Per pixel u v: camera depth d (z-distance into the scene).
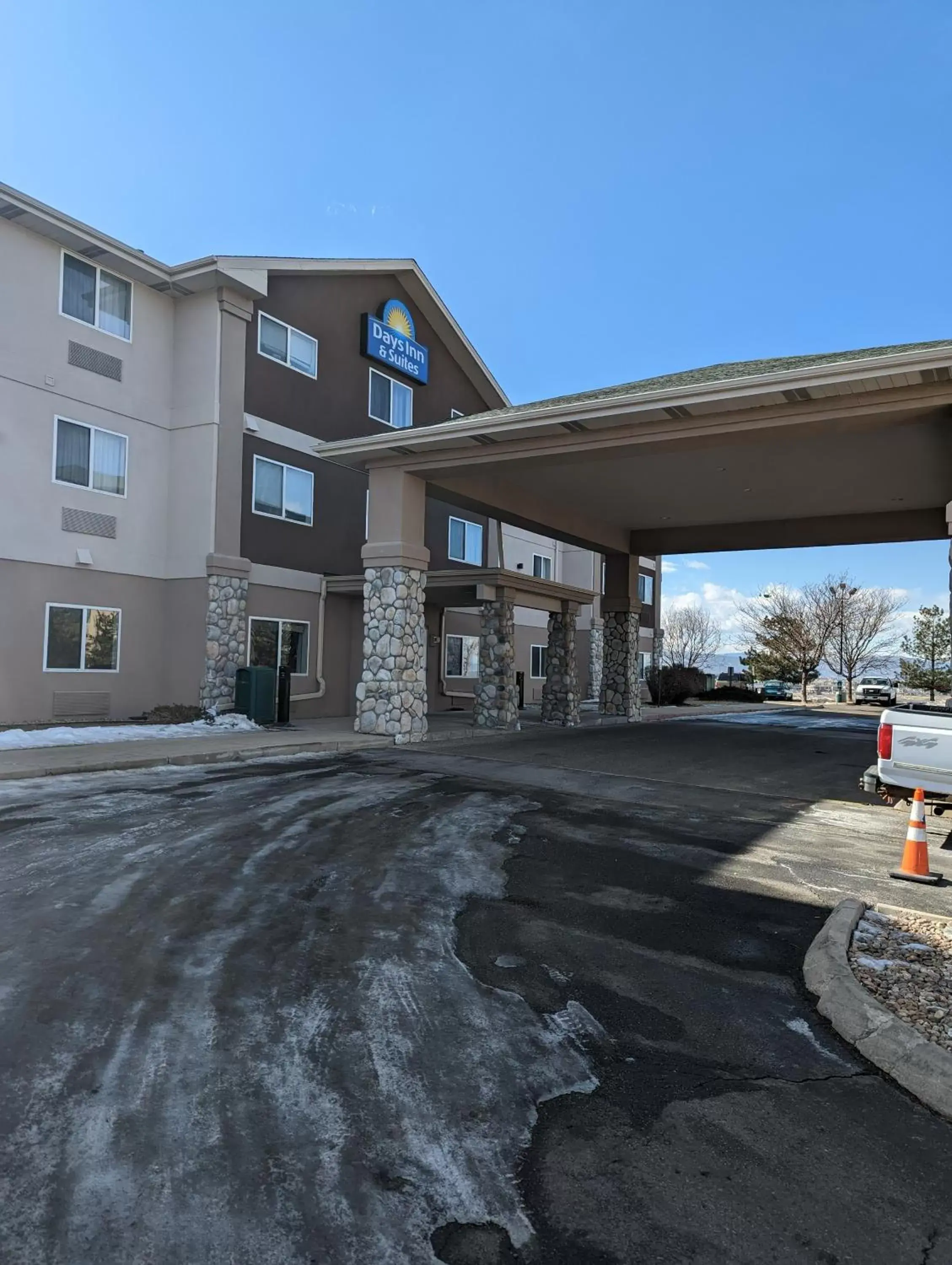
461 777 11.52
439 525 24.31
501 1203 2.67
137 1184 2.68
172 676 16.69
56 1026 3.76
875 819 9.57
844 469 15.93
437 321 23.66
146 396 16.47
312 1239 2.47
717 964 4.90
